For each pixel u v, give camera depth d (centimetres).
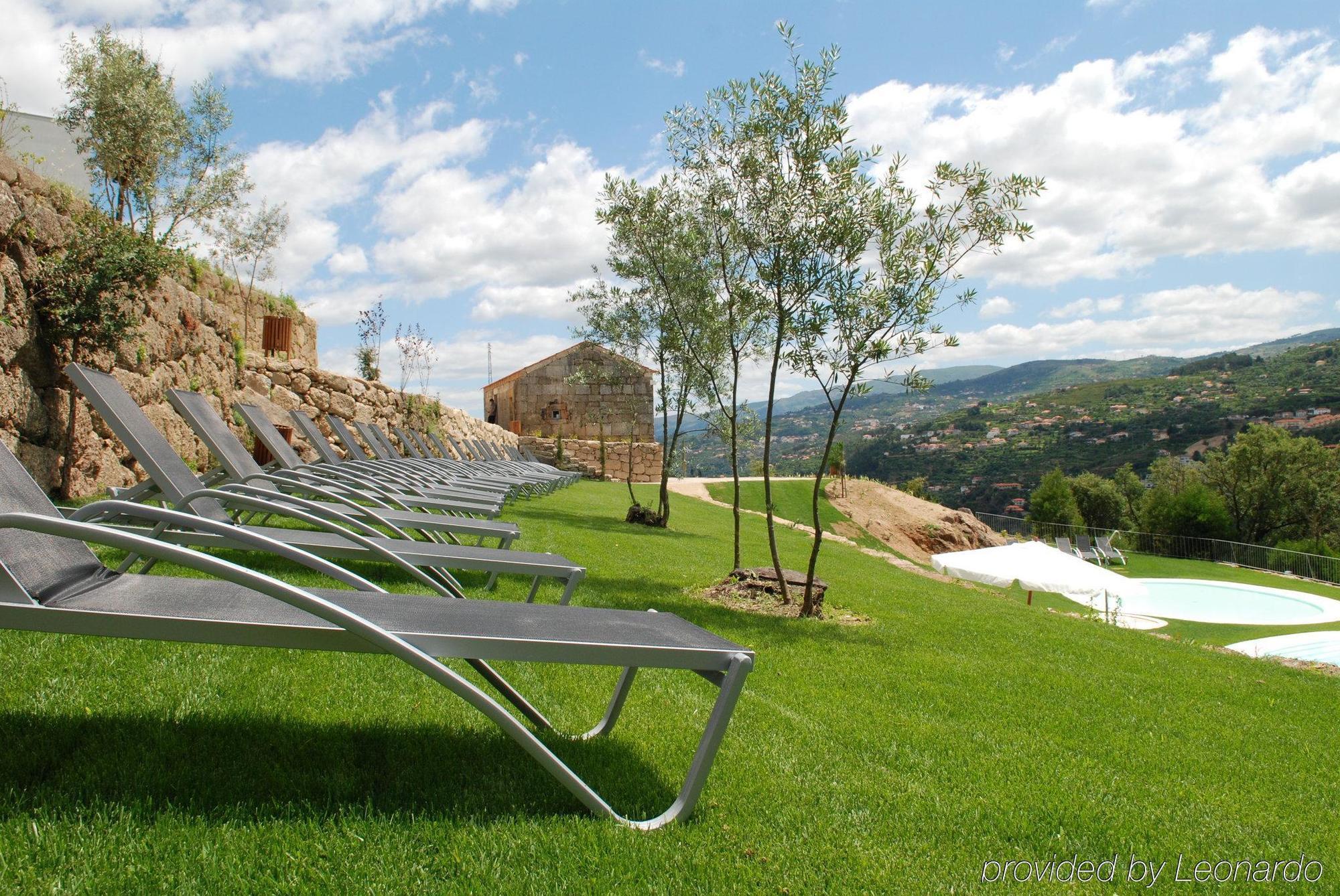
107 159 1166
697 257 1074
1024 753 363
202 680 314
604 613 293
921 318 636
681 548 1188
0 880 173
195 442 980
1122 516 6688
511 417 3625
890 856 240
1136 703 502
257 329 1513
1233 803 328
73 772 226
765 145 682
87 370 431
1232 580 3303
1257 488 5491
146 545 201
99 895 174
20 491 254
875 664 527
